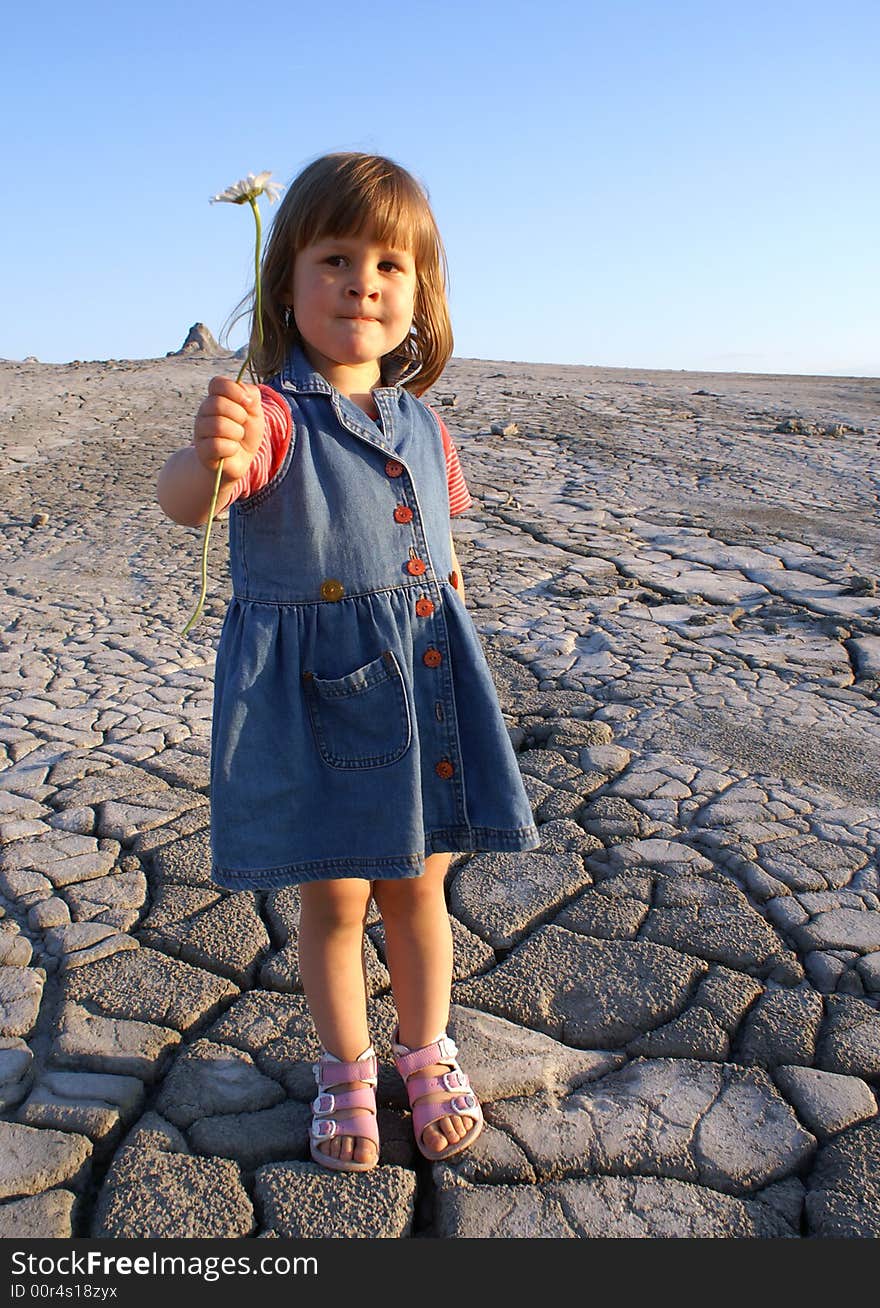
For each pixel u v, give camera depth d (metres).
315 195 1.82
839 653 4.69
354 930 1.99
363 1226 1.78
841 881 2.75
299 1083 2.07
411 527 1.87
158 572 6.50
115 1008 2.27
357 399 1.95
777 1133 1.95
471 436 11.01
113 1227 1.77
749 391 15.19
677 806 3.18
